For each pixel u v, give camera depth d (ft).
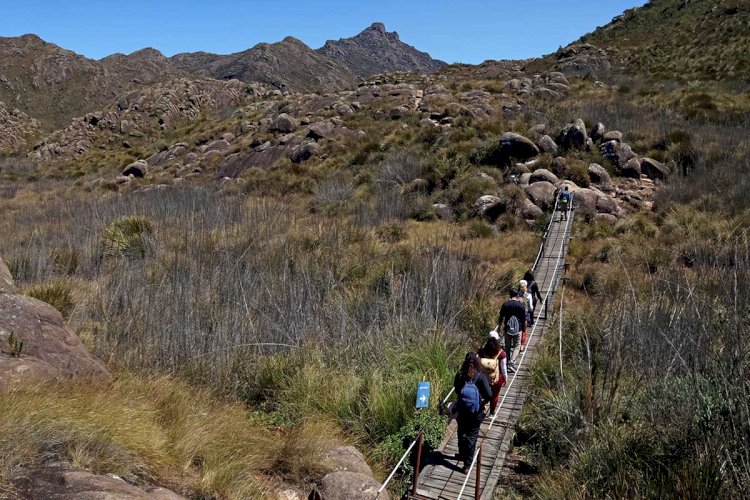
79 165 188.96
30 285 45.70
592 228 75.66
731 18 205.46
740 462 19.60
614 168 95.45
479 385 24.68
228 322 36.70
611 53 213.05
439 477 24.11
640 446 23.26
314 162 127.54
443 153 109.81
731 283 30.68
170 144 182.60
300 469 22.79
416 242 67.15
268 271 49.08
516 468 26.86
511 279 56.44
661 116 117.08
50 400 18.92
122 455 17.71
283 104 185.78
